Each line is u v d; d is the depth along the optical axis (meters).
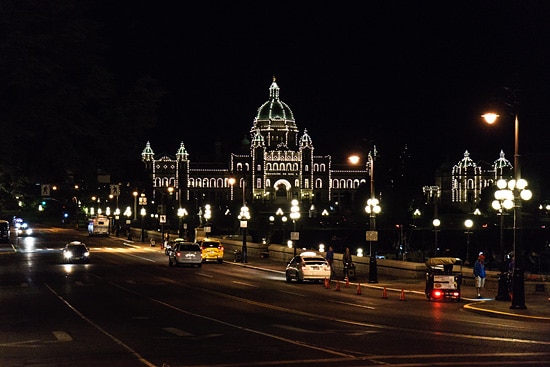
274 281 44.28
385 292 33.84
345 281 43.44
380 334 20.39
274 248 66.31
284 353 16.72
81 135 21.06
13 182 24.39
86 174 22.77
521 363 15.22
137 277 46.28
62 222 174.88
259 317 25.05
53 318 24.67
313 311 27.30
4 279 44.22
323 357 16.09
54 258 67.94
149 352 16.98
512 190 30.95
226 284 41.28
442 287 32.06
